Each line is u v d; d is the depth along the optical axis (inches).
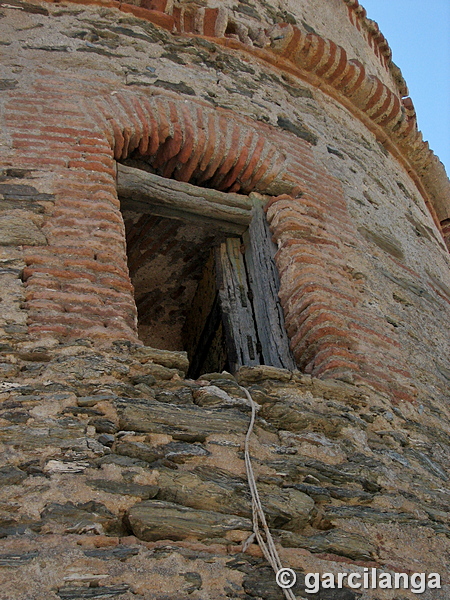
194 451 147.9
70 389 153.0
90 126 238.7
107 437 142.8
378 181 328.2
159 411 154.0
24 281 181.8
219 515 133.4
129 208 248.2
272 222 252.2
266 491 145.5
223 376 175.6
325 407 182.4
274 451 158.6
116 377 162.1
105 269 192.5
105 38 289.3
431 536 152.4
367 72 409.4
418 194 387.5
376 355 214.1
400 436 187.3
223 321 241.1
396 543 146.6
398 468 173.3
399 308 250.7
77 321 173.9
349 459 167.9
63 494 126.9
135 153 256.1
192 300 311.6
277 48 331.0
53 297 177.9
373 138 369.4
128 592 111.0
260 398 172.6
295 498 146.1
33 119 234.8
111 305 183.0
